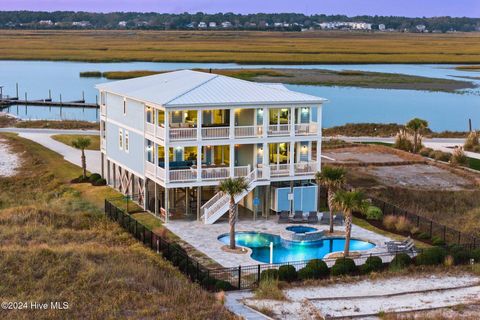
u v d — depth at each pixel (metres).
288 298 33.09
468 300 33.59
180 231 44.22
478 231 48.09
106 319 28.66
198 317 29.19
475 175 60.16
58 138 77.94
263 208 48.69
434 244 42.91
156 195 47.75
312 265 36.53
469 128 92.50
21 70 171.50
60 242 41.12
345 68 185.38
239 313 30.64
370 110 112.12
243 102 46.31
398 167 63.06
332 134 85.69
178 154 49.59
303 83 145.75
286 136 48.03
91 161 66.19
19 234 42.47
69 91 135.12
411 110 112.94
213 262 38.34
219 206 46.16
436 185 56.81
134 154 50.66
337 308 32.00
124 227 45.53
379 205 50.59
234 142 46.75
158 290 32.75
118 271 34.47
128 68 174.50
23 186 58.62
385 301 33.22
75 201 52.31
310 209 48.91
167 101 44.84
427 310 32.00
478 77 166.75
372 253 40.00
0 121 93.50
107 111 55.78
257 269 36.97
